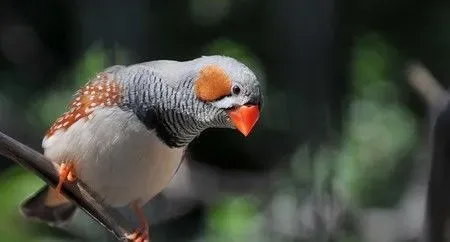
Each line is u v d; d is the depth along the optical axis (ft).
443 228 5.09
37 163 5.11
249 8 7.61
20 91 7.61
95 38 6.93
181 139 5.11
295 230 6.16
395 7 8.03
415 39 7.95
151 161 5.11
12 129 7.25
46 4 7.97
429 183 5.09
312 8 6.75
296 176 6.26
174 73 5.09
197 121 5.09
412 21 8.00
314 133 6.50
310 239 6.02
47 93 7.59
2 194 6.09
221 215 6.78
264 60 7.49
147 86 5.09
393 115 7.67
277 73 7.37
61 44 7.88
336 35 7.17
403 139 7.49
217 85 5.06
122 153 5.10
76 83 7.35
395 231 6.55
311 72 6.73
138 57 6.88
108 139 5.10
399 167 7.27
